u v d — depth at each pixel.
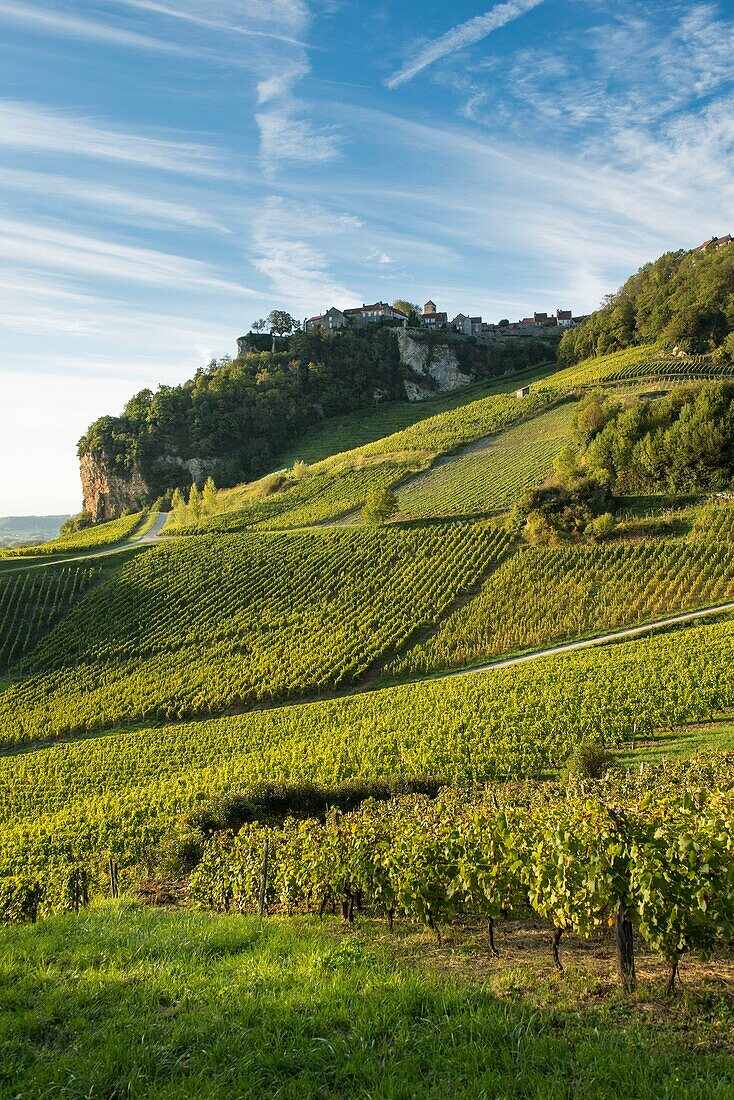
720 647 39.28
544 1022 7.67
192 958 10.39
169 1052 7.34
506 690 40.28
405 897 12.45
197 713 53.81
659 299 148.25
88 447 168.88
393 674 53.03
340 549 77.81
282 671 56.12
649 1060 6.61
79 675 64.69
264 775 35.03
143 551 92.94
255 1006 8.23
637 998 8.44
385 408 182.00
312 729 43.03
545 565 62.47
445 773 30.58
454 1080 6.57
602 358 150.38
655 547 59.88
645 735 31.77
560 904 9.94
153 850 26.03
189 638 66.62
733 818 9.27
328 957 10.02
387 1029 7.63
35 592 82.06
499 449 105.06
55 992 8.99
